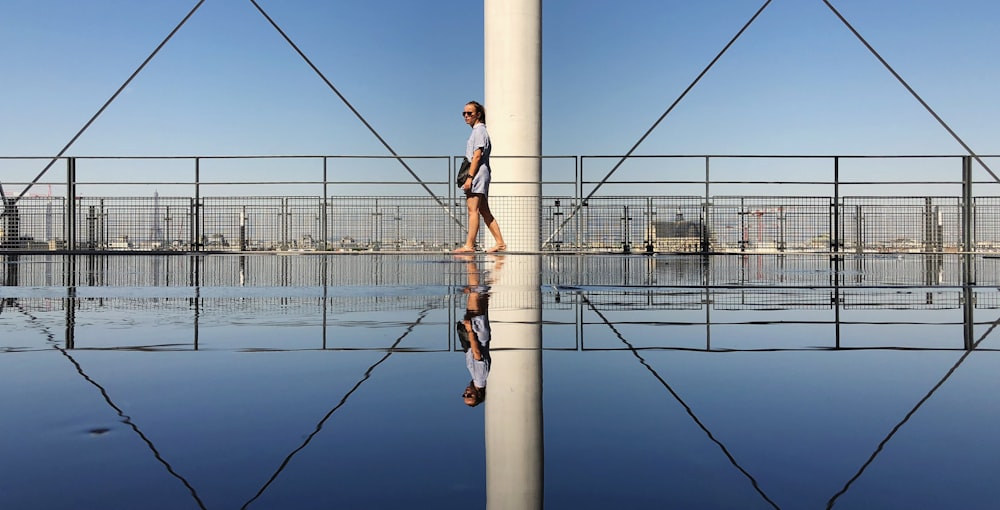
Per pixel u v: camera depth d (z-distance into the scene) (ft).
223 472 1.50
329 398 2.30
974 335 4.12
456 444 1.74
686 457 1.64
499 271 12.53
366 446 1.72
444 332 4.12
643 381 2.62
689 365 3.00
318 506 1.29
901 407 2.19
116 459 1.60
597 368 2.91
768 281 9.77
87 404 2.19
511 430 1.90
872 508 1.29
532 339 3.84
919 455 1.65
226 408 2.14
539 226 24.21
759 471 1.53
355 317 4.98
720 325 4.56
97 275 11.28
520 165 24.64
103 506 1.29
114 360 3.10
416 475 1.49
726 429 1.91
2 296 7.00
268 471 1.51
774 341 3.81
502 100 24.91
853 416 2.06
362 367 2.93
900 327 4.53
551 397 2.33
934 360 3.17
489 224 19.56
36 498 1.33
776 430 1.90
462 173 18.45
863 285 8.96
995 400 2.29
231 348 3.48
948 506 1.32
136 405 2.19
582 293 7.26
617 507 1.30
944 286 8.77
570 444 1.75
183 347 3.53
